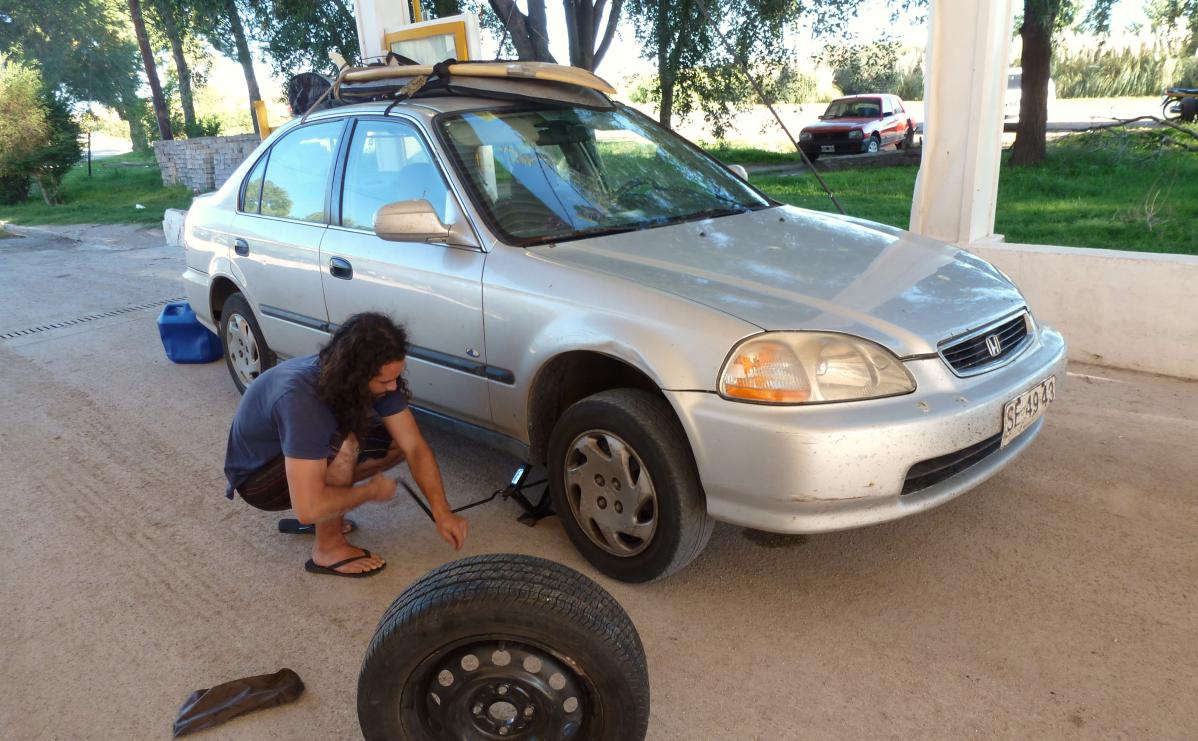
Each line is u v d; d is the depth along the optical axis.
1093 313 5.03
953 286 3.07
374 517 3.75
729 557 3.25
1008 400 2.79
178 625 3.03
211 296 5.14
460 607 1.96
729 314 2.70
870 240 3.47
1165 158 15.63
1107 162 15.66
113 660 2.86
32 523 3.86
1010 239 9.22
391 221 3.26
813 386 2.55
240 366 5.12
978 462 2.86
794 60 15.05
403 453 3.00
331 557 3.29
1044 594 2.92
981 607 2.87
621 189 3.72
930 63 5.44
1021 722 2.37
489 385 3.35
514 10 12.77
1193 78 30.30
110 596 3.24
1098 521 3.36
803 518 2.58
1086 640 2.68
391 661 2.01
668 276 2.97
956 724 2.37
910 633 2.76
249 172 4.80
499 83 3.90
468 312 3.34
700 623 2.87
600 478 3.00
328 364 2.69
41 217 18.67
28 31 39.47
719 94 15.26
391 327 2.71
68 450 4.68
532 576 2.02
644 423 2.79
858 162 19.20
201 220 5.14
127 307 8.28
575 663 1.99
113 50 41.34
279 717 2.56
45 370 6.23
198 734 2.51
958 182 5.54
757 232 3.47
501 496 3.87
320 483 2.75
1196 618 2.76
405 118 3.74
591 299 2.95
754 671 2.63
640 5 14.30
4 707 2.65
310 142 4.33
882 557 3.20
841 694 2.51
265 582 3.29
